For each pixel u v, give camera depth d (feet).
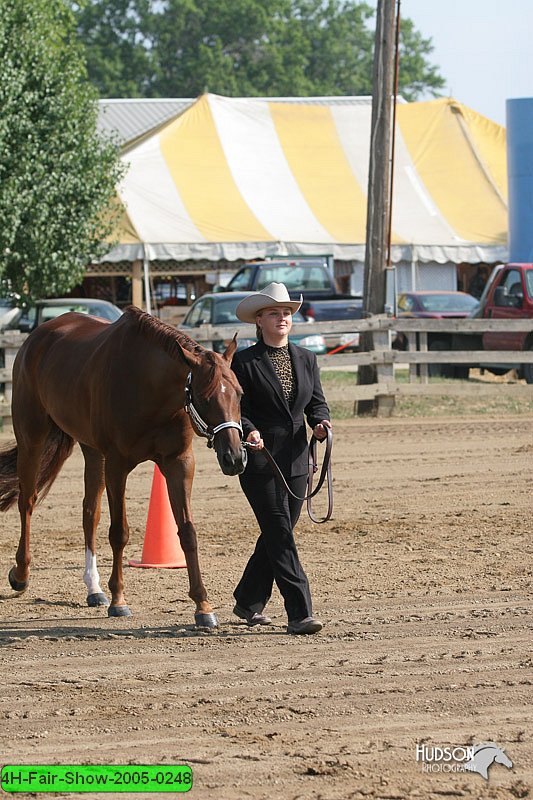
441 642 27.66
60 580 35.88
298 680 24.67
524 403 80.33
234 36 354.54
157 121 203.62
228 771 19.36
